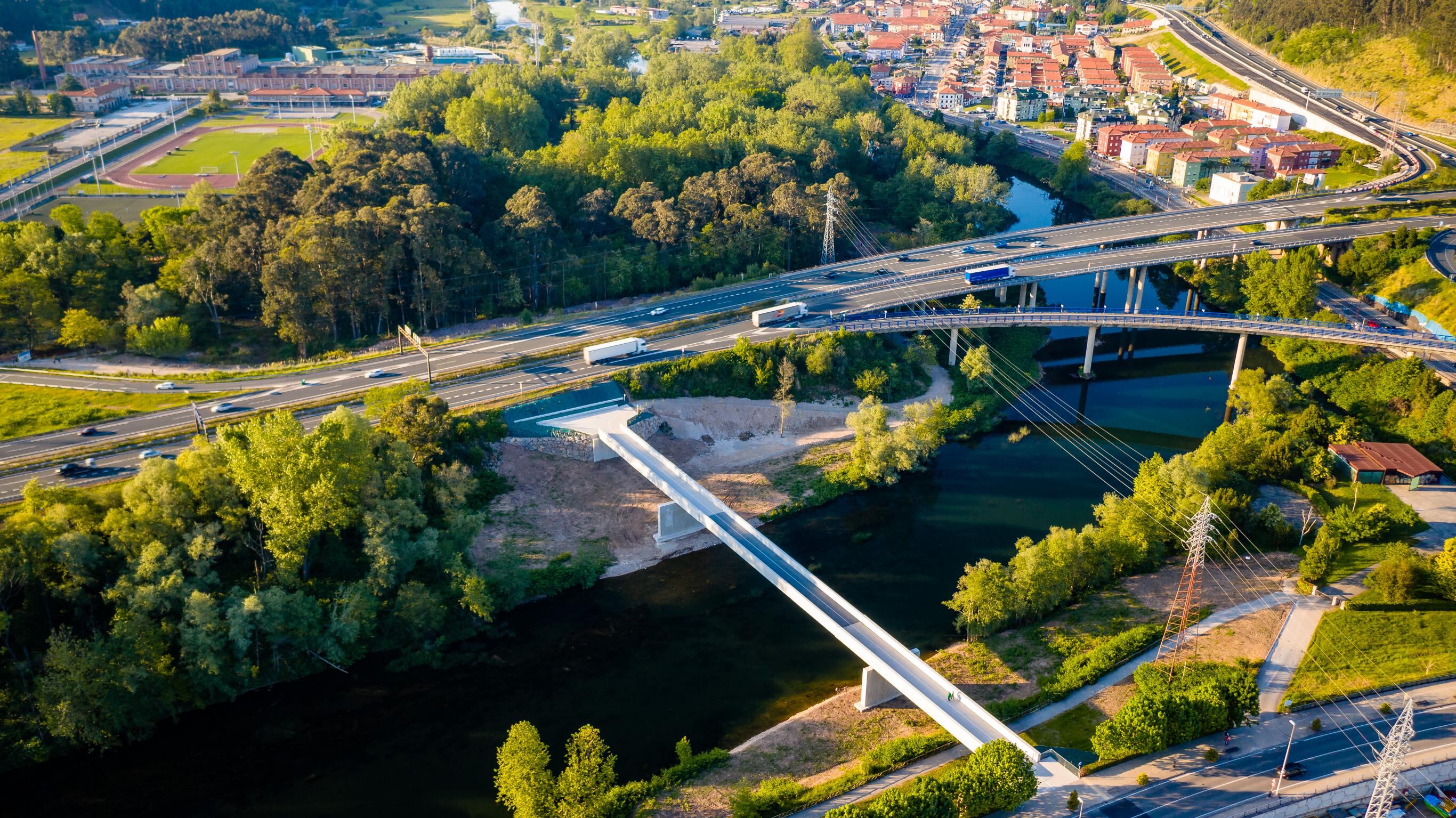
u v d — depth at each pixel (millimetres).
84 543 190375
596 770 154125
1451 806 155000
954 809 150875
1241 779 161375
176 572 190125
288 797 170000
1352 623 198500
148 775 174750
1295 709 177375
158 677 183375
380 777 173875
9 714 178125
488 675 197875
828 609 194625
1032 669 191250
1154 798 158000
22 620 187250
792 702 189750
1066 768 164000
